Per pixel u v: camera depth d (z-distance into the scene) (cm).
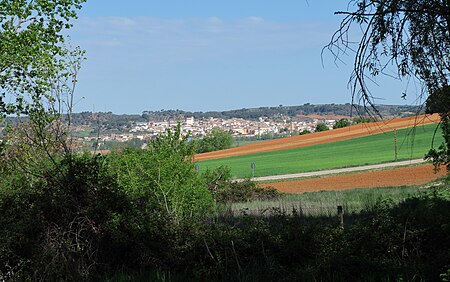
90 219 1127
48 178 1168
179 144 1733
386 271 977
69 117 1314
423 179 4359
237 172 6912
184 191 1551
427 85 654
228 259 1066
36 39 2377
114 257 1123
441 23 635
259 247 1084
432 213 1098
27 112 1495
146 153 1614
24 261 1048
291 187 4759
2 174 1300
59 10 2503
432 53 643
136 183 1513
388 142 8962
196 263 1076
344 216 1909
